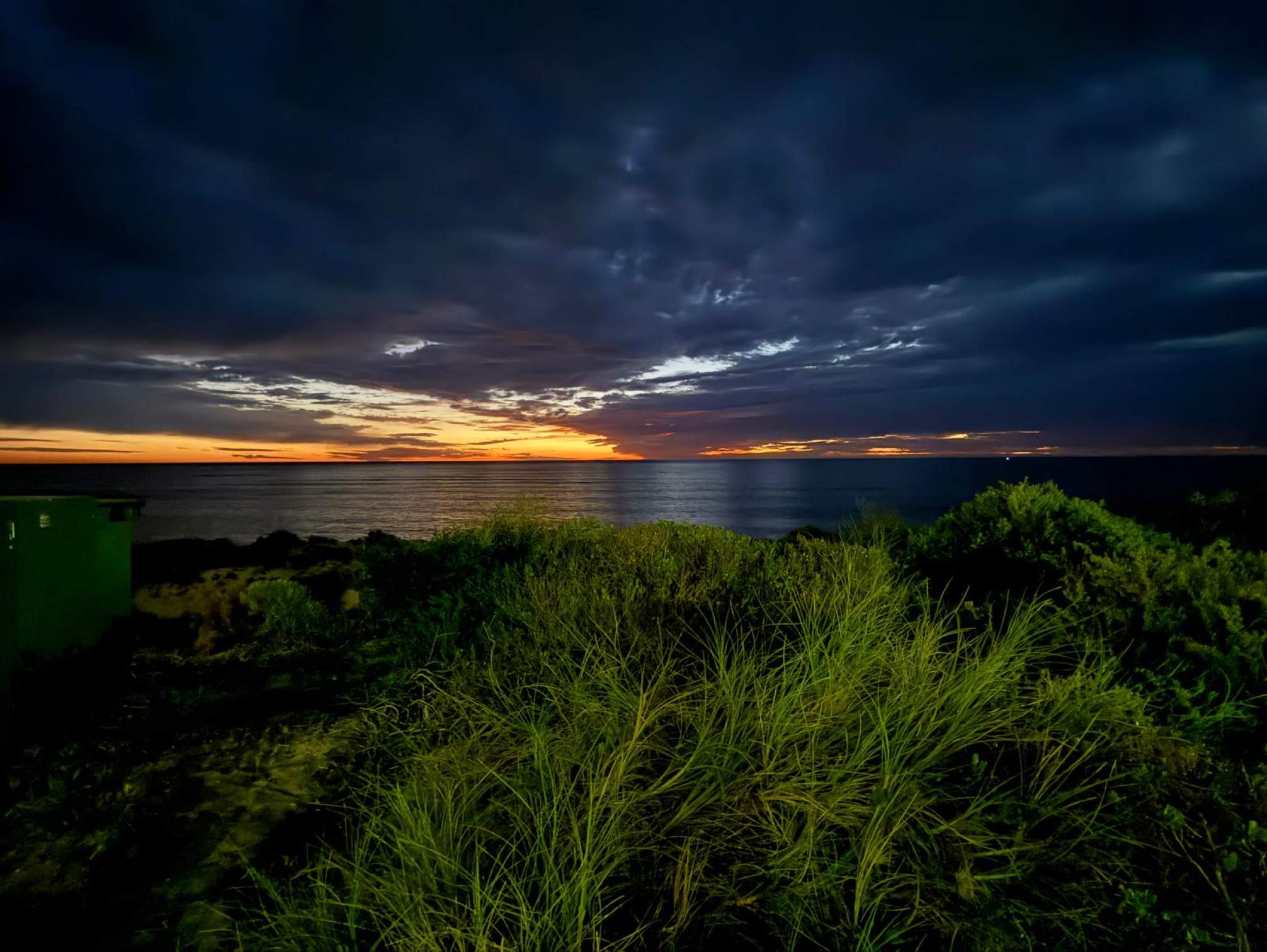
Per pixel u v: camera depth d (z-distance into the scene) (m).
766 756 2.53
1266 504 7.05
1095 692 2.87
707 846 2.32
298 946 2.06
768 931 2.11
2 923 2.35
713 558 5.73
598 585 5.00
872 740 2.53
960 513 5.55
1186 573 3.56
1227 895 1.97
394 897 2.10
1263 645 3.14
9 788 3.28
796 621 4.14
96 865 2.68
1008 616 4.03
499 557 6.14
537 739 2.68
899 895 2.12
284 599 6.32
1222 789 2.47
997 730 2.80
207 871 2.64
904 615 4.10
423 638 5.08
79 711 4.18
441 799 2.59
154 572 9.09
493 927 2.07
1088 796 2.47
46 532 4.33
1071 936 2.00
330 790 3.26
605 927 2.14
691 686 3.25
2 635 3.71
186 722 4.09
